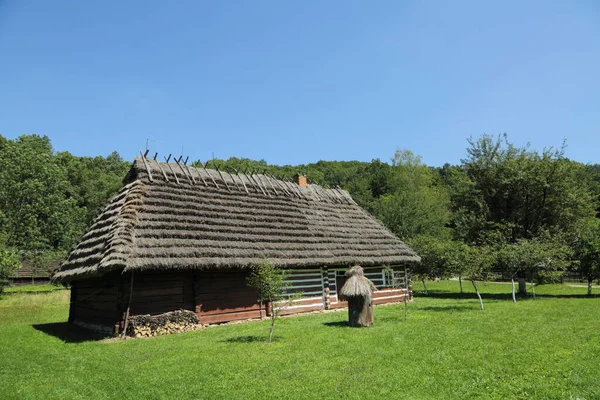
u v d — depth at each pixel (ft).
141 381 27.02
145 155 63.57
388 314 57.67
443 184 266.36
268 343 38.11
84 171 261.44
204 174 68.49
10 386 27.20
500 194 96.32
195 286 52.42
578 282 124.36
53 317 69.51
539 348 32.09
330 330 44.52
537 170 91.61
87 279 57.93
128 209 51.47
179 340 41.81
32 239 163.22
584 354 29.66
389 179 221.87
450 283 139.23
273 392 23.91
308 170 247.50
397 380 25.16
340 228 77.05
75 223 189.47
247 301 58.18
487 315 52.49
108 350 38.17
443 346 33.86
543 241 83.92
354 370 27.63
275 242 62.18
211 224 57.82
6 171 165.99
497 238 88.22
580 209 91.91
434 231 139.64
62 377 29.17
